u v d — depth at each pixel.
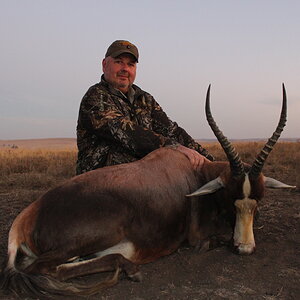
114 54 2.10
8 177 4.04
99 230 1.39
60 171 4.23
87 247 1.39
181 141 2.27
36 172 4.44
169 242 1.60
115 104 2.06
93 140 2.05
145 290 1.33
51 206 1.40
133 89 2.23
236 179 1.55
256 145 7.67
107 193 1.45
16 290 1.25
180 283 1.39
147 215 1.51
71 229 1.37
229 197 1.59
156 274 1.46
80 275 1.35
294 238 1.83
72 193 1.43
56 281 1.28
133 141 1.83
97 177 1.50
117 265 1.40
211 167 1.76
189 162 1.76
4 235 1.96
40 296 1.25
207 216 1.72
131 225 1.47
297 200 2.61
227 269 1.49
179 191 1.64
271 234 1.89
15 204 2.65
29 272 1.30
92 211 1.40
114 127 1.86
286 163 4.66
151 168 1.62
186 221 1.66
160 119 2.25
